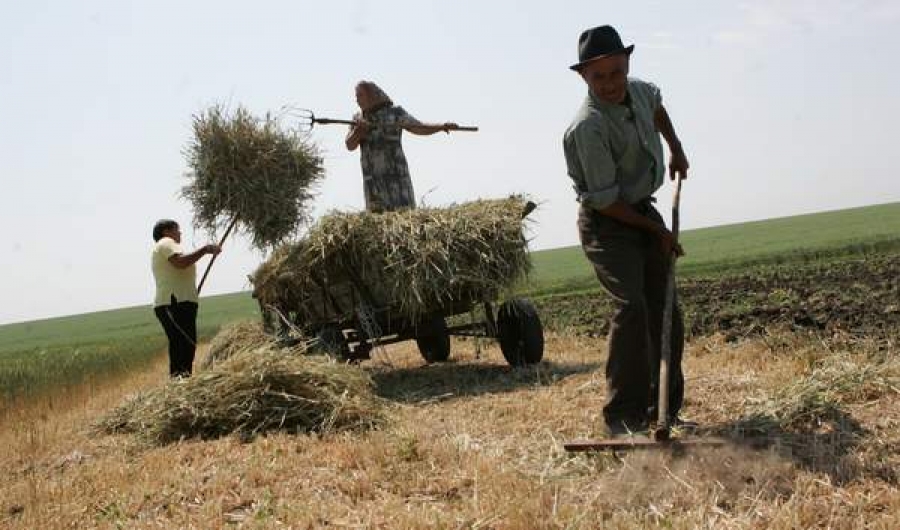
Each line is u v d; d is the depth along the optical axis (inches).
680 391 229.3
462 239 347.3
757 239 1594.5
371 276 352.8
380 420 279.1
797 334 364.2
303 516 177.9
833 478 173.8
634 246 219.1
